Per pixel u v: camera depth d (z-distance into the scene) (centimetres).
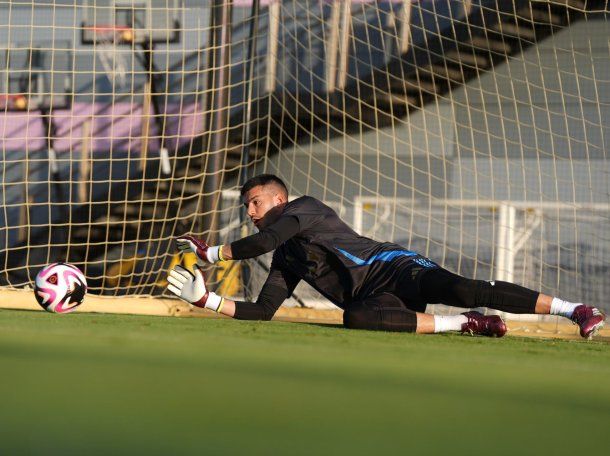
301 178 3675
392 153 3616
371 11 3469
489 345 1148
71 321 1305
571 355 1027
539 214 2814
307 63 3541
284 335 1128
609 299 2753
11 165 3816
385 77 3484
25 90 3725
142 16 3503
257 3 2994
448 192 3550
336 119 3625
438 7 3431
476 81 3519
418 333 1369
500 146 3497
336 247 1423
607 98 3400
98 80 3719
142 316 1780
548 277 2812
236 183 3612
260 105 3538
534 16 3425
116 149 3716
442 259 3002
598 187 3353
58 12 3691
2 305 2095
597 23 3419
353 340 1071
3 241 3828
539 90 3462
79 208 3766
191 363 507
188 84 3588
